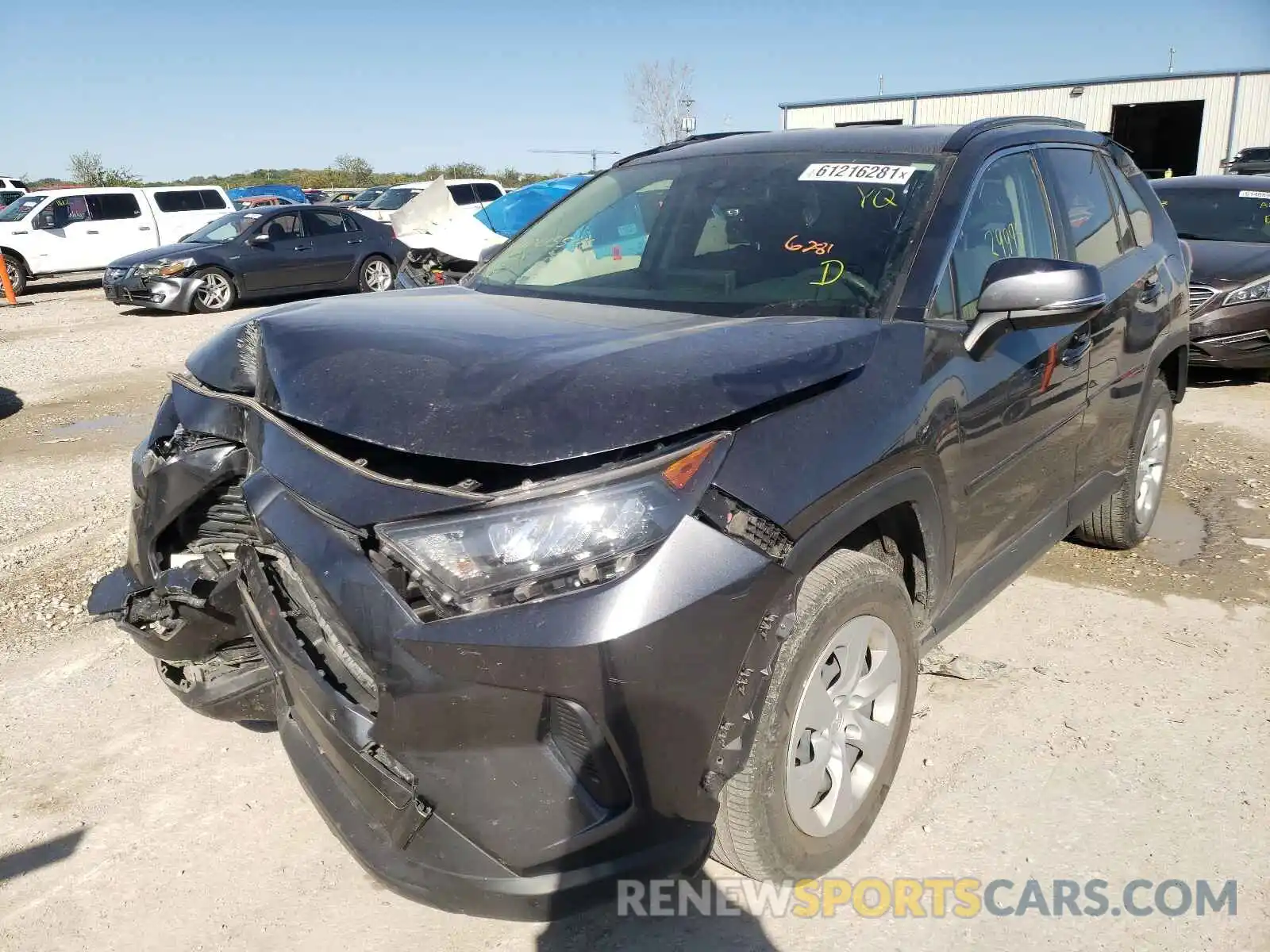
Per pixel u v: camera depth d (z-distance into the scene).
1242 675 3.44
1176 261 4.46
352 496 2.03
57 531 5.21
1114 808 2.75
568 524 1.90
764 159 3.44
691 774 2.03
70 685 3.57
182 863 2.65
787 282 2.88
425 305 2.92
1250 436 6.44
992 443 2.88
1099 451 3.79
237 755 3.13
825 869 2.45
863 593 2.35
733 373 2.15
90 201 20.08
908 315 2.66
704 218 3.23
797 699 2.23
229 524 2.73
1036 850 2.59
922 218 2.89
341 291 16.62
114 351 11.52
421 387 2.16
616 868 2.00
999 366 2.87
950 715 3.21
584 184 3.93
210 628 2.68
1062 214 3.56
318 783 2.33
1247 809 2.73
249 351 2.65
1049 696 3.32
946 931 2.33
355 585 2.00
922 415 2.49
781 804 2.24
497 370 2.17
